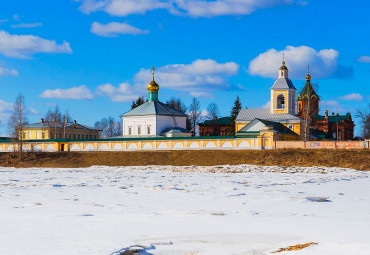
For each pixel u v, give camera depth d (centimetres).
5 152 10419
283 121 11669
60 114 15350
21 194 3844
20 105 10569
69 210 2923
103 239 2114
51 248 1950
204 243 2050
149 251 1919
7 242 2052
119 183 4991
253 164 8088
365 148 8169
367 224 2445
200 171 7212
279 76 12188
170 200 3462
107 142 10106
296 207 3089
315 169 7181
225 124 15025
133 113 11462
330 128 15112
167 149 9575
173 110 11762
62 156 9631
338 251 1869
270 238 2134
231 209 2998
